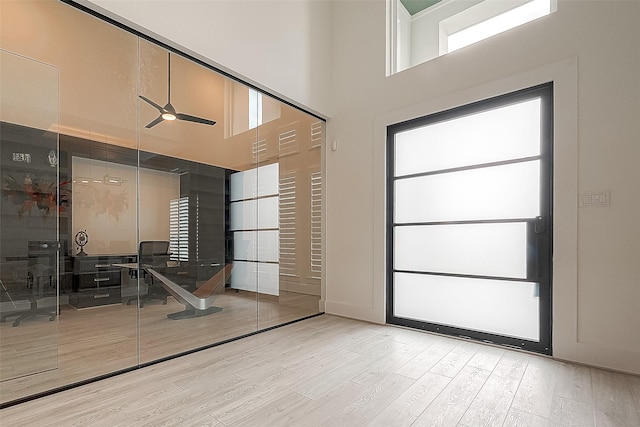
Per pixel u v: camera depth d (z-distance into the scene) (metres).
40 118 2.07
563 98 2.38
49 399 1.78
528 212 2.59
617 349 2.13
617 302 2.15
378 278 3.38
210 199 3.01
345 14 3.80
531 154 2.59
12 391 1.86
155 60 2.58
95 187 2.32
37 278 2.02
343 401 1.75
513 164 2.67
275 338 2.87
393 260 3.36
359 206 3.57
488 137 2.82
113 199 2.41
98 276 2.30
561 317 2.35
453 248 2.98
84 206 2.26
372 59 3.54
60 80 2.16
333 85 3.86
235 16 2.83
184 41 2.44
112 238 2.39
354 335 2.95
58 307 2.10
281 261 3.50
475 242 2.85
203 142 2.96
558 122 2.40
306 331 3.08
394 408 1.69
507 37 2.68
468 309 2.87
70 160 2.20
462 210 2.94
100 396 1.81
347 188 3.68
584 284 2.27
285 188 3.55
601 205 2.22
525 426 1.54
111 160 2.40
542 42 2.50
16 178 1.96
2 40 2.00
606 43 2.25
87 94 2.28
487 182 2.81
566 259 2.34
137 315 2.48
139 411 1.65
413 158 3.27
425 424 1.55
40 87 2.07
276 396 1.81
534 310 2.53
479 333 2.78
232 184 3.17
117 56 2.39
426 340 2.81
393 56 3.51
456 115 2.98
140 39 2.37
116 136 2.43
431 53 3.40
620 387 1.92
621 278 2.14
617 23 2.21
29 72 2.03
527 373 2.12
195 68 2.78
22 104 2.00
